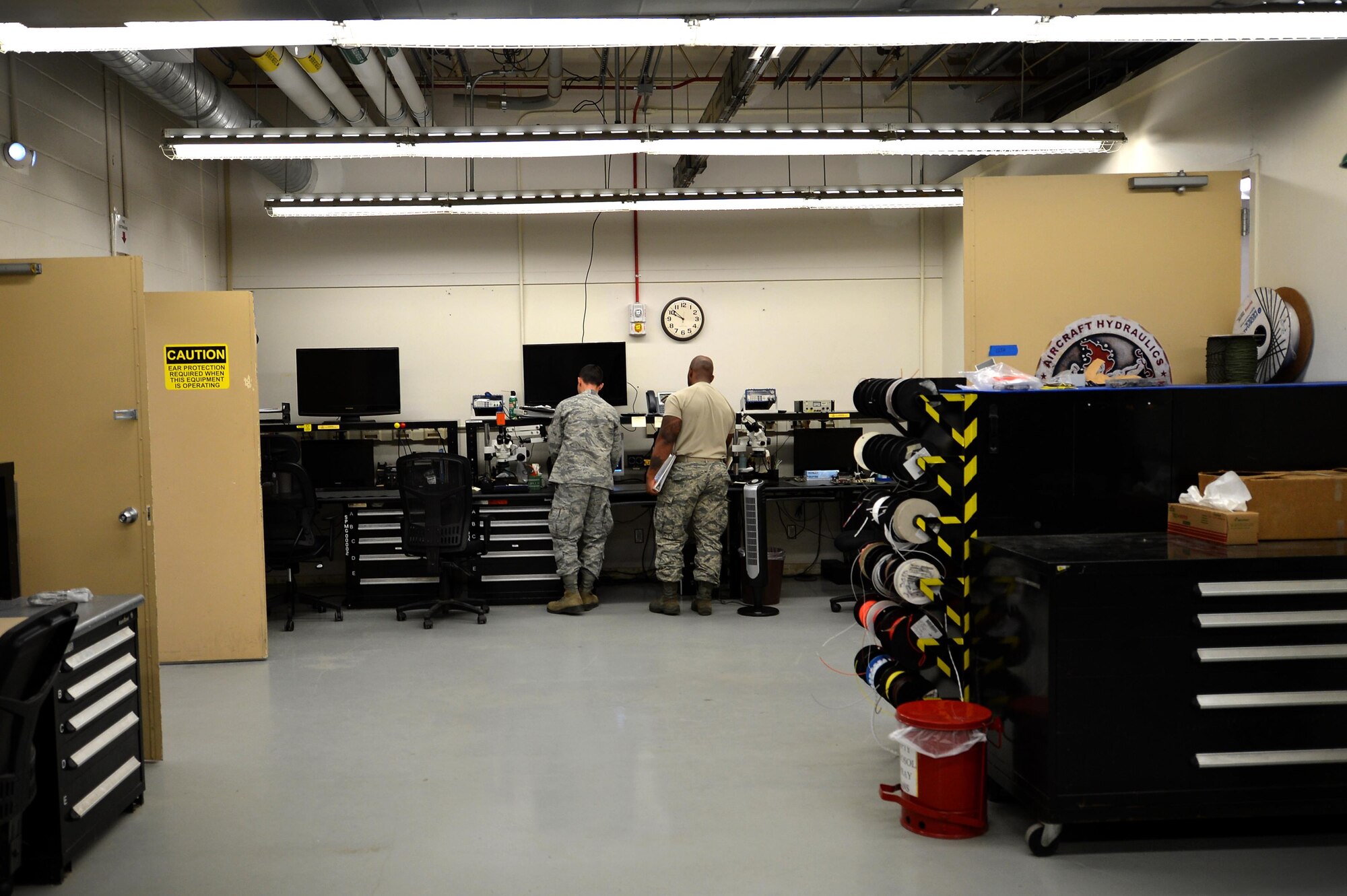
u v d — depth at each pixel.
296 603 5.82
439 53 5.66
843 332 6.75
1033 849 2.46
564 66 6.17
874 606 3.26
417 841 2.55
